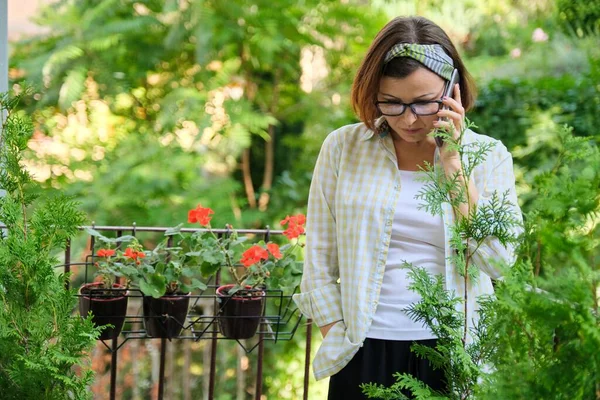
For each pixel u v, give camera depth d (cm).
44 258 144
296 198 614
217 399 474
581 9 621
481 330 119
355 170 175
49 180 546
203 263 227
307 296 179
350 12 607
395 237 169
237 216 573
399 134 165
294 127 661
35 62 555
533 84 554
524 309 93
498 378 98
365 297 167
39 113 570
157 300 221
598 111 525
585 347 87
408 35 160
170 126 566
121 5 570
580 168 106
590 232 96
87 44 564
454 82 160
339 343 173
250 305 222
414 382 119
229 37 575
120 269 216
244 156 632
